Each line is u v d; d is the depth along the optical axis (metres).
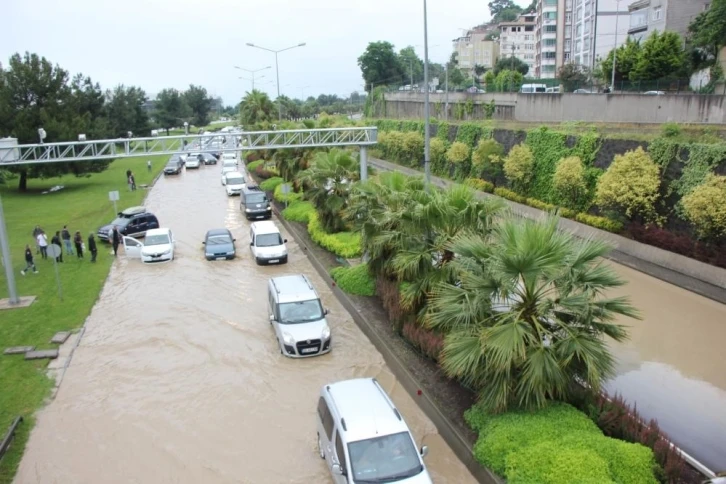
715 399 13.80
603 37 66.19
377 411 10.73
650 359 16.12
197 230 34.25
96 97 59.81
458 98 54.22
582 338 10.92
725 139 23.88
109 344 17.91
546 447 9.89
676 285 22.31
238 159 76.00
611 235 26.52
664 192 24.66
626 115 34.38
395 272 18.12
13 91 46.53
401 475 9.74
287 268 26.09
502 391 11.09
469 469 11.23
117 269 26.38
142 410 14.05
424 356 15.57
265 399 14.44
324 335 16.66
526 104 43.47
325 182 27.39
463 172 42.50
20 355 17.03
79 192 48.03
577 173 28.77
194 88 118.25
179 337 18.34
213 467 11.71
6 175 48.16
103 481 11.33
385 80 101.19
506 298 11.60
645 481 9.48
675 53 39.16
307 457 11.97
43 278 24.72
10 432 12.44
